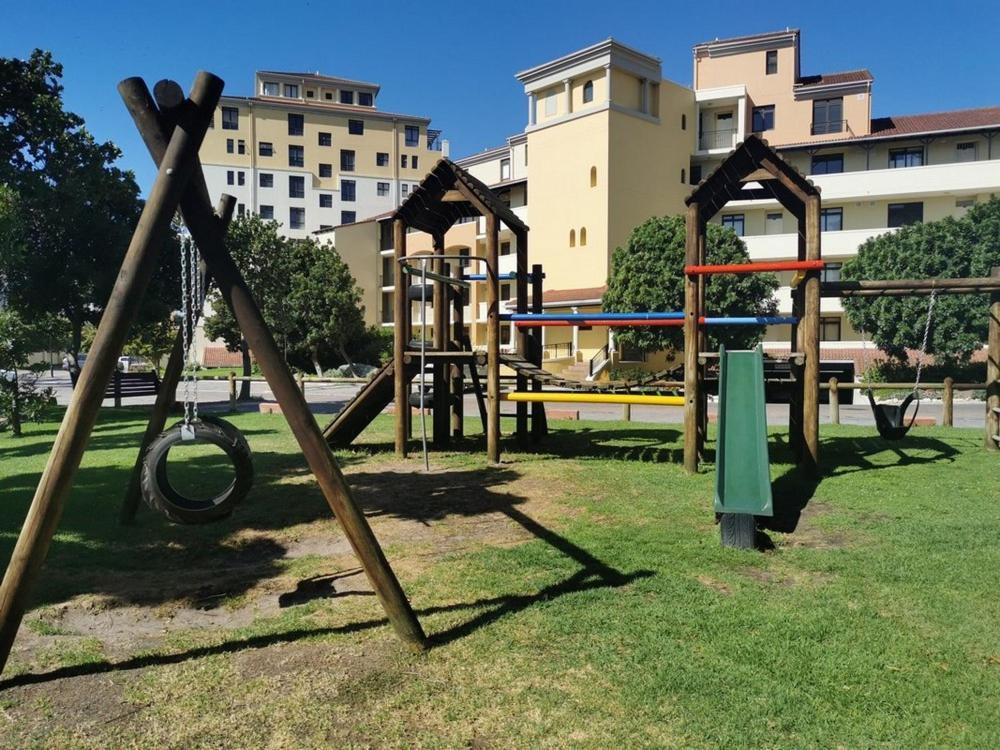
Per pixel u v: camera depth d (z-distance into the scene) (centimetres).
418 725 312
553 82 3697
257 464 960
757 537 600
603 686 344
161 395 647
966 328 2564
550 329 3800
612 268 3064
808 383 845
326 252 3994
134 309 357
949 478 835
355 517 380
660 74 3700
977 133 3516
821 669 360
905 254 2591
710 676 352
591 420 1575
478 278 1109
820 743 299
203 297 638
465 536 612
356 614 438
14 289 2020
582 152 3581
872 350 3488
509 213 1120
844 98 4006
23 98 2089
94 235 2150
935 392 2402
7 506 718
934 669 363
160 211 359
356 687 345
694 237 898
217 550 579
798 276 938
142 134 374
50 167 2170
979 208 2656
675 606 442
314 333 3828
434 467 937
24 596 351
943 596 460
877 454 1012
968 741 300
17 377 1460
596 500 738
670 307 2744
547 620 420
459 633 405
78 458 352
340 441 1107
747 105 3988
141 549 579
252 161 6506
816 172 3806
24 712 326
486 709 325
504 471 902
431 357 1029
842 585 482
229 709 327
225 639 404
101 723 317
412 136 7056
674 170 3825
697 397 896
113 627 427
